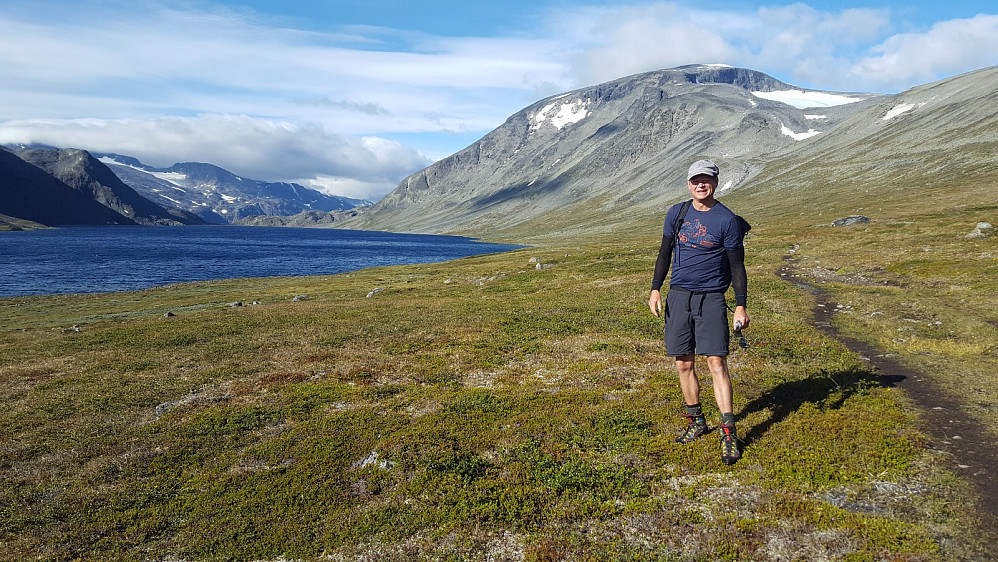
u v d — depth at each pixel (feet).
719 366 27.61
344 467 31.32
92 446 37.76
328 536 24.23
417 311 102.47
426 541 23.12
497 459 30.30
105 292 249.55
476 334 70.79
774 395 37.19
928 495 22.86
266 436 37.86
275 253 564.30
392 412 40.55
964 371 40.34
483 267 265.95
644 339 62.28
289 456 33.73
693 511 23.25
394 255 568.00
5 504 29.86
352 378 51.93
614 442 30.99
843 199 506.89
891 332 57.47
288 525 25.50
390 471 29.78
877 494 23.44
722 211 26.78
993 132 556.92
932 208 327.06
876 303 76.18
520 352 58.49
